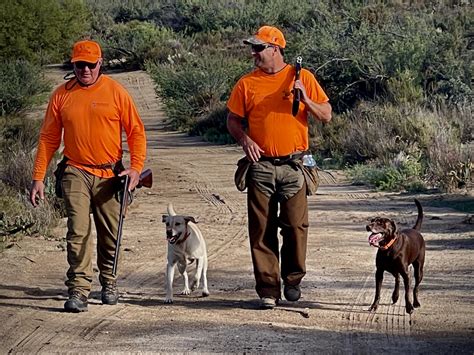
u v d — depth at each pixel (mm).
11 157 20094
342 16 40406
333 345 8664
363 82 33688
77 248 10086
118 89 10156
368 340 8859
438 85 31531
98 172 10164
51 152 10289
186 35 68500
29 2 58562
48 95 47219
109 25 73625
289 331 9203
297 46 35250
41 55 60281
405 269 9875
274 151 10055
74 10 65000
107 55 65438
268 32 9969
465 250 13398
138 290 11336
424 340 8852
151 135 38781
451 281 11461
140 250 13930
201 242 10867
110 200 10281
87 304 10281
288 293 10344
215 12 69438
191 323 9570
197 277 11000
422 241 10219
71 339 9016
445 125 26016
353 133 26109
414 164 21703
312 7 57438
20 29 58188
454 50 32781
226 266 12664
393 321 9633
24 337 9133
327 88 34188
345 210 17562
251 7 67000
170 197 20016
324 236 14781
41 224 15109
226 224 16312
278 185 10141
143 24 71875
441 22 37875
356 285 11336
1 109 41844
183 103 41125
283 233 10297
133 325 9523
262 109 10023
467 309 10055
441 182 20266
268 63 9992
